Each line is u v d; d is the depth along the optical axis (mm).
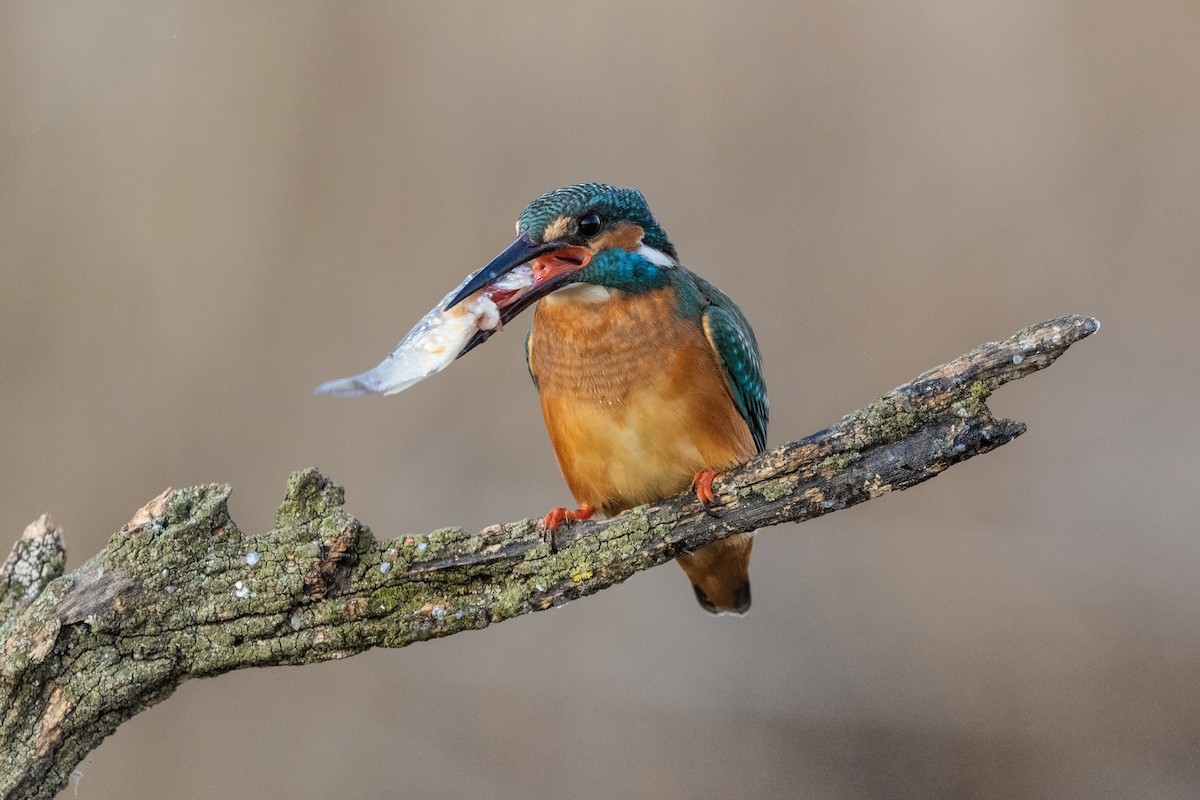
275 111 12633
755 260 13219
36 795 5742
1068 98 13562
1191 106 13320
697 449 7121
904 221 13320
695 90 13398
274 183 12516
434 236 12695
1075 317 5738
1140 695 11859
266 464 11938
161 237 12180
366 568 5934
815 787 11828
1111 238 13328
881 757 11992
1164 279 13188
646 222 7293
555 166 13070
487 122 13047
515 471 12164
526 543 6094
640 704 12078
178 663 5812
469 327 6516
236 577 5809
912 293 13070
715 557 7926
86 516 11500
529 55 13219
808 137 13445
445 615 5980
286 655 5902
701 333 7281
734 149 13383
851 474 5988
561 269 6875
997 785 11797
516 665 12188
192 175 12367
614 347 7004
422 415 12227
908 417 5852
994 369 5785
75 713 5699
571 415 7203
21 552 6059
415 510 11977
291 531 5875
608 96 13289
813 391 12898
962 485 12852
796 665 12219
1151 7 13562
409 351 6141
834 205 13344
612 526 6133
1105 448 12930
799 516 6098
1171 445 12805
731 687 12180
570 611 12367
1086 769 11594
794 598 12500
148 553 5777
